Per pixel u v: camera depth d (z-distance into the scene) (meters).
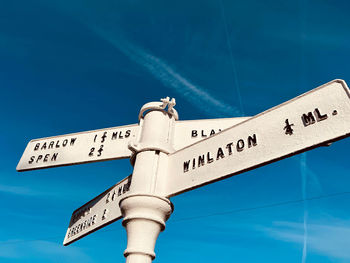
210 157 1.13
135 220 1.13
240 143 1.06
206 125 1.48
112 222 1.38
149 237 1.10
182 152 1.27
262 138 1.00
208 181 1.07
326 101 0.88
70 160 1.62
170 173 1.25
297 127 0.92
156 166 1.27
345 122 0.80
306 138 0.87
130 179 1.39
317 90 0.93
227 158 1.07
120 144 1.51
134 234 1.11
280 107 1.01
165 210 1.16
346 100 0.83
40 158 1.76
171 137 1.42
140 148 1.32
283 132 0.95
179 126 1.50
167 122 1.45
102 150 1.55
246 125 1.09
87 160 1.55
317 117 0.88
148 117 1.46
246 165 0.98
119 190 1.46
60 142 1.78
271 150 0.95
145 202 1.13
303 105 0.94
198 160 1.17
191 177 1.14
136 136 1.46
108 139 1.59
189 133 1.45
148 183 1.20
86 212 1.72
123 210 1.19
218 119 1.49
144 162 1.27
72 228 1.79
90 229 1.54
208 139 1.20
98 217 1.54
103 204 1.56
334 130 0.82
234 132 1.11
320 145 0.84
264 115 1.05
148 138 1.36
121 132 1.58
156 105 1.48
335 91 0.87
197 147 1.22
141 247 1.08
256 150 0.99
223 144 1.12
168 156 1.33
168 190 1.20
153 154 1.30
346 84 0.85
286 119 0.96
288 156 0.90
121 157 1.45
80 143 1.69
